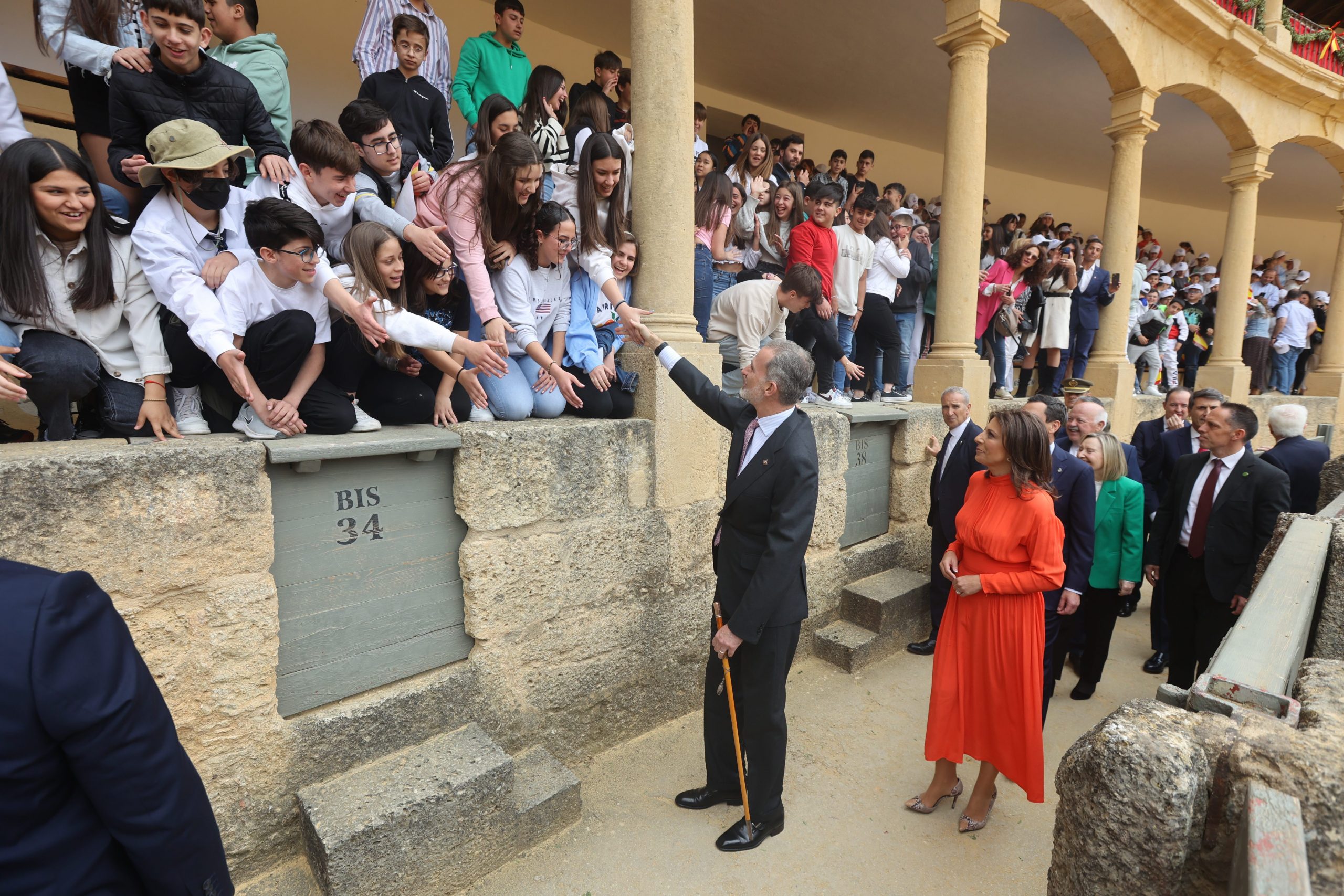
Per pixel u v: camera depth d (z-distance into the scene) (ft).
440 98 12.30
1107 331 25.86
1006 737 9.27
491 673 9.57
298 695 8.07
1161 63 24.30
